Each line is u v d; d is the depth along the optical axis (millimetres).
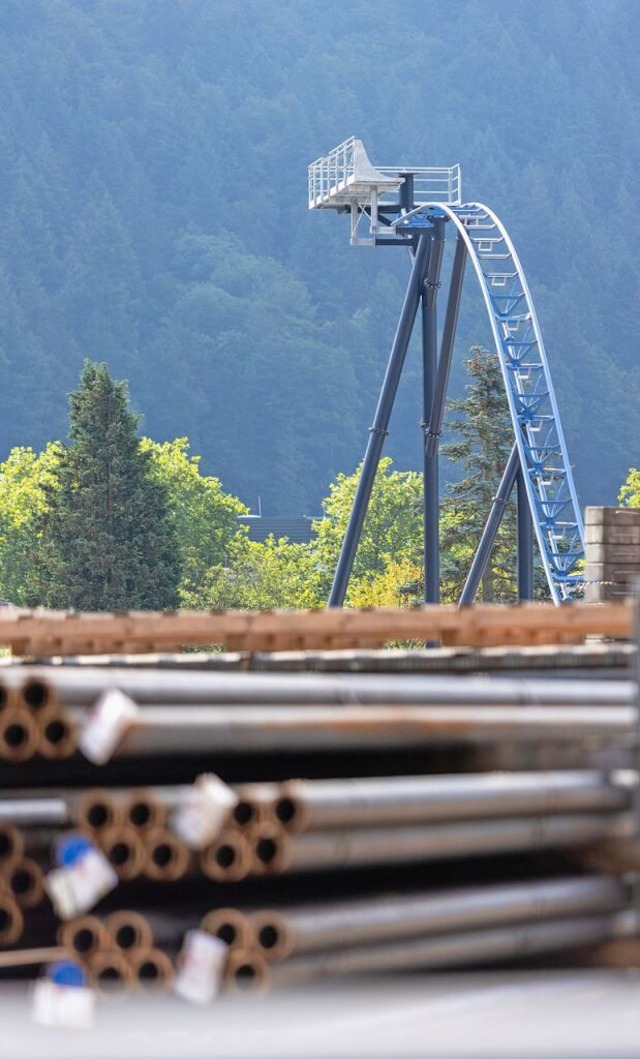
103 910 16469
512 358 126375
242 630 29062
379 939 16531
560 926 18031
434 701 19391
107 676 17047
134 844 15797
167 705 17188
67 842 15961
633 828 18219
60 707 16438
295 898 16875
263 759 18922
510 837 17688
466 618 29422
